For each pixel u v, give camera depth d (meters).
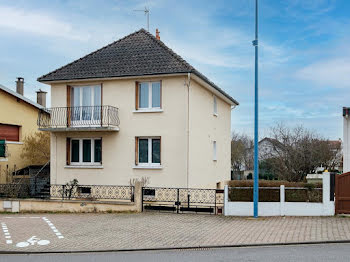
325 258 8.73
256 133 14.10
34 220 14.38
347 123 21.47
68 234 11.83
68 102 19.84
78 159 20.00
